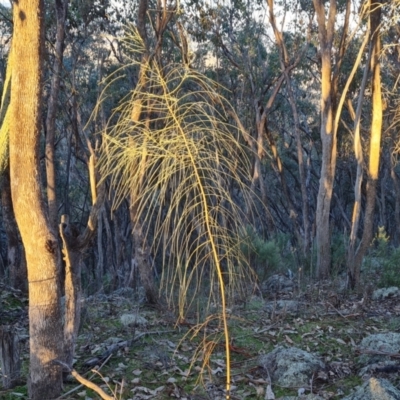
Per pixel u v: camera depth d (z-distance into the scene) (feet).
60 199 86.02
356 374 19.21
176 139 10.03
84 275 71.72
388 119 51.96
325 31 42.52
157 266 51.78
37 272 15.57
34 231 15.23
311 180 97.66
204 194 9.97
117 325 25.67
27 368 19.74
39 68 14.60
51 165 33.78
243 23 70.44
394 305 30.01
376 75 35.29
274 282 38.11
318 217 42.06
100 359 20.20
